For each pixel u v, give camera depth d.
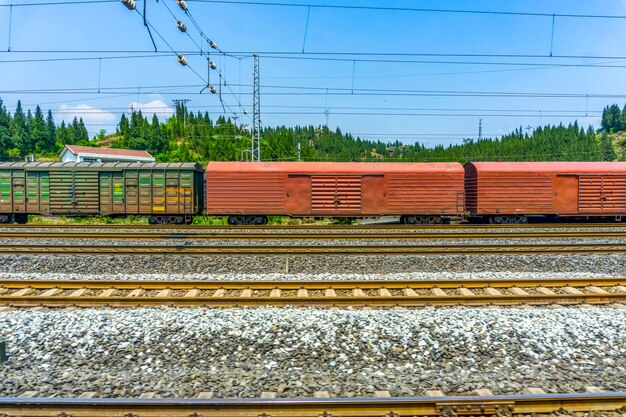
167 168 23.09
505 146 128.38
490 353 6.32
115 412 4.69
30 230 18.42
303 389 5.25
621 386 5.37
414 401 4.71
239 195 22.44
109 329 6.88
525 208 23.38
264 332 6.83
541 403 4.76
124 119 146.38
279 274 11.33
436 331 6.82
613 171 23.64
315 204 22.69
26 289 9.63
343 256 12.66
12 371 5.86
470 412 4.69
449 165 23.41
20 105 144.62
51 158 121.81
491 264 12.12
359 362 6.14
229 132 87.62
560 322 7.27
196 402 4.69
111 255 12.53
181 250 13.16
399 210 22.98
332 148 171.75
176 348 6.45
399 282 9.95
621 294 8.83
